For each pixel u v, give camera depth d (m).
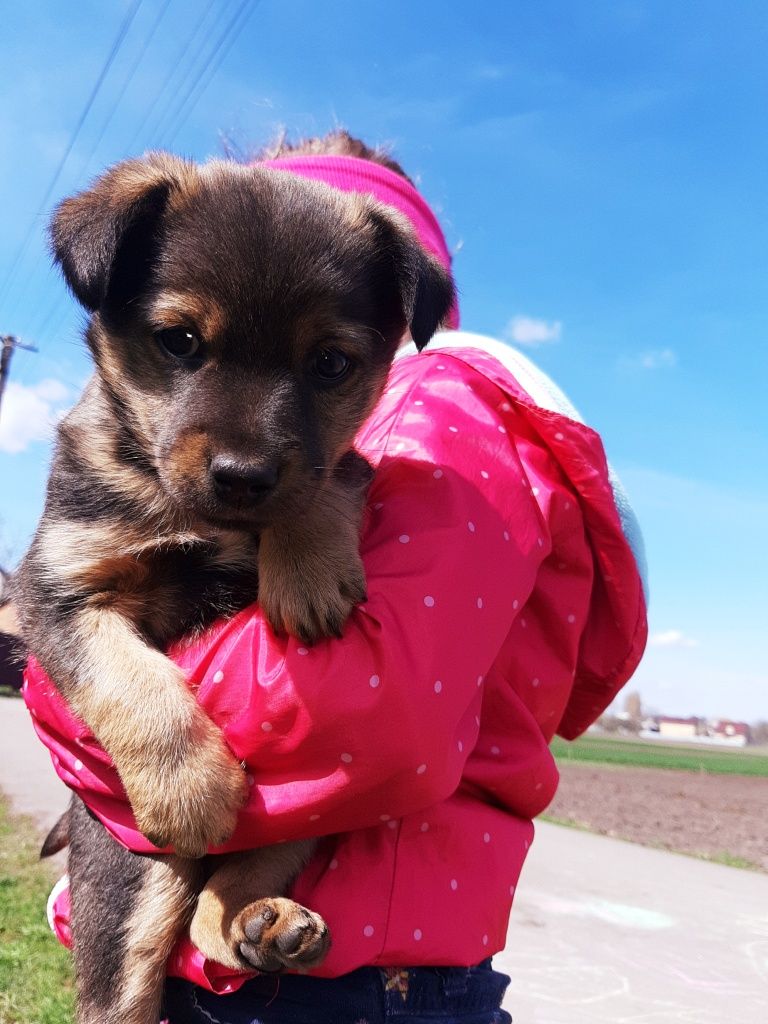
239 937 0.22
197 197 0.30
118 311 0.31
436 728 0.21
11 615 0.34
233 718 0.22
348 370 0.31
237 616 0.24
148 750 0.24
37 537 0.31
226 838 0.23
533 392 0.29
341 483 0.30
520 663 0.26
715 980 0.77
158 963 0.27
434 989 0.23
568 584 0.27
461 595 0.22
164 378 0.30
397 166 0.40
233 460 0.27
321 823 0.22
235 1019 0.23
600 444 0.27
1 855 1.08
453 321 0.36
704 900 1.06
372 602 0.21
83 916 0.29
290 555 0.24
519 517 0.25
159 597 0.31
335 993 0.22
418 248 0.32
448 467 0.24
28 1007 0.64
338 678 0.20
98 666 0.27
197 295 0.29
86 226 0.30
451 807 0.24
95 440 0.31
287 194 0.31
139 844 0.25
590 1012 0.68
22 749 2.13
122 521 0.30
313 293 0.29
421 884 0.23
